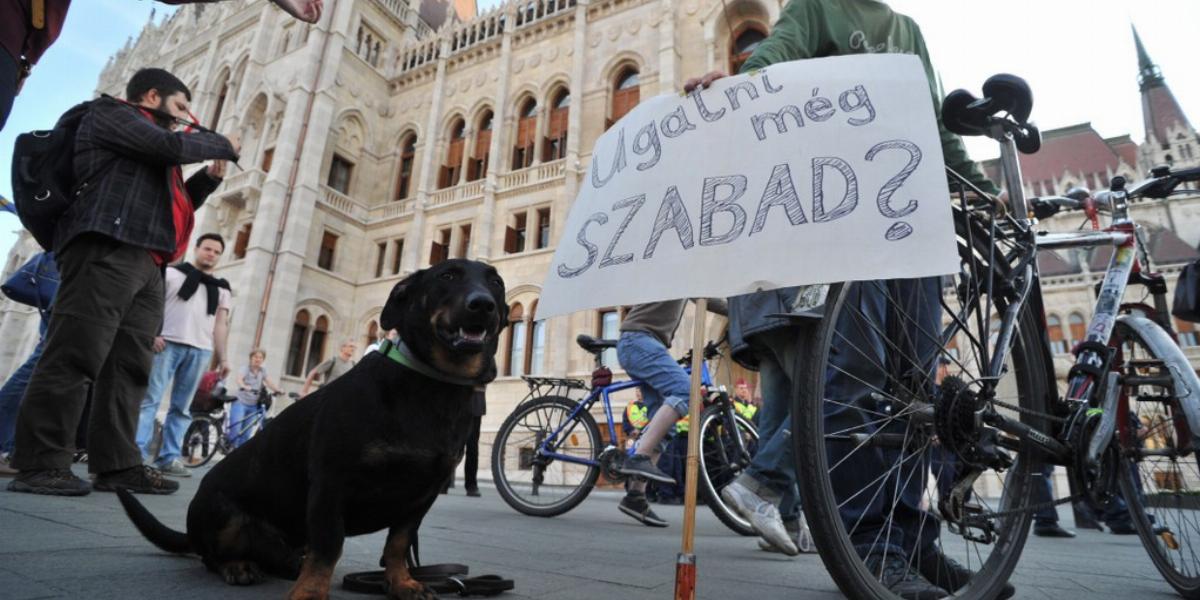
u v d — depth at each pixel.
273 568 1.75
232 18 28.02
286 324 20.11
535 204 20.00
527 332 18.38
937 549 2.04
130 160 3.35
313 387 9.98
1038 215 2.61
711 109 1.80
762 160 1.65
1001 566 1.84
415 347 1.50
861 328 1.95
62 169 3.22
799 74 1.76
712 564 2.49
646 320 4.16
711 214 1.63
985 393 1.73
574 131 19.72
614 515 4.82
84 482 3.30
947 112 2.17
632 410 7.22
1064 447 1.97
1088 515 5.00
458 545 2.71
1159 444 2.27
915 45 2.70
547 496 4.56
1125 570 2.62
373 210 23.88
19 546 1.96
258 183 22.31
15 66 1.53
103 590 1.50
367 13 25.64
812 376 1.60
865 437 1.79
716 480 4.11
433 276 1.61
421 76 25.22
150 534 1.85
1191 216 24.56
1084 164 32.41
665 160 1.79
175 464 5.77
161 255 3.61
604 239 1.78
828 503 1.53
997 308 2.03
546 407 4.82
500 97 21.94
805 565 2.54
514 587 1.82
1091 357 2.21
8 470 3.92
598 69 20.47
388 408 1.45
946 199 1.46
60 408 3.21
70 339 3.20
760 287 1.47
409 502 1.55
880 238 1.45
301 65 23.47
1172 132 32.16
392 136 24.98
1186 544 2.06
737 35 18.48
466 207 21.41
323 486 1.42
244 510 1.72
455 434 1.56
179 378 5.79
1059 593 2.07
